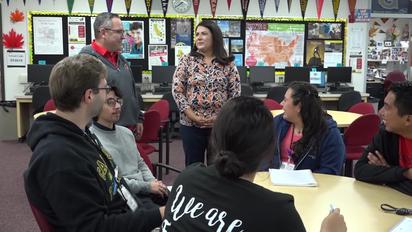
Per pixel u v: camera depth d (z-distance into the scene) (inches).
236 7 276.4
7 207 142.7
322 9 283.3
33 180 55.9
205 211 43.3
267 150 44.7
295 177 84.2
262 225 41.1
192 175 47.0
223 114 45.4
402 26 335.0
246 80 275.0
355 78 292.2
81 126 60.6
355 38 288.2
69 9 261.6
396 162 82.2
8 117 251.3
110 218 57.6
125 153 89.6
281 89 243.4
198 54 116.3
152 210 61.2
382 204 70.8
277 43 283.0
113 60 115.3
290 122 100.0
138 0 267.0
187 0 271.1
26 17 259.4
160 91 262.2
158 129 156.5
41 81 253.8
